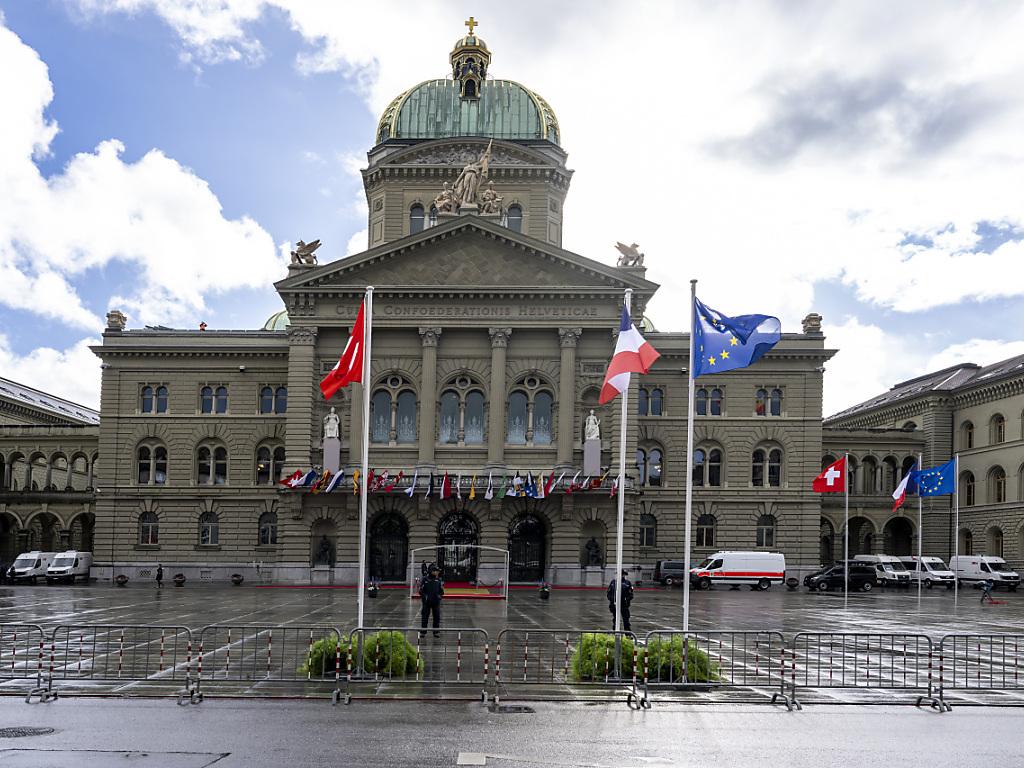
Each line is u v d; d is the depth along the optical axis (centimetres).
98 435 8562
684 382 7906
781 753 1600
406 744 1619
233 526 7712
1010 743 1695
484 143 7881
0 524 8812
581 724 1797
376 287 6944
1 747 1577
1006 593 7562
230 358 7862
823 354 7825
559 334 6912
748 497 7781
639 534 7794
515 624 3919
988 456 8744
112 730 1708
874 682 2333
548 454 6906
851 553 9044
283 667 2422
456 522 6931
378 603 5081
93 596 5716
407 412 7000
